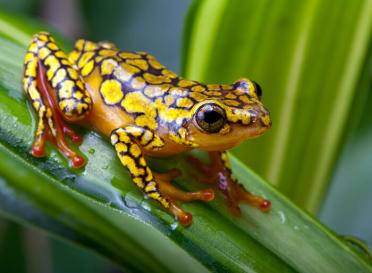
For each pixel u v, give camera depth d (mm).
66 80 319
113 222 337
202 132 312
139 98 321
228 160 323
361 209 425
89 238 338
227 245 306
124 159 308
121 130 314
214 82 340
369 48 339
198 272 329
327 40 337
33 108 312
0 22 342
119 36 421
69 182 306
